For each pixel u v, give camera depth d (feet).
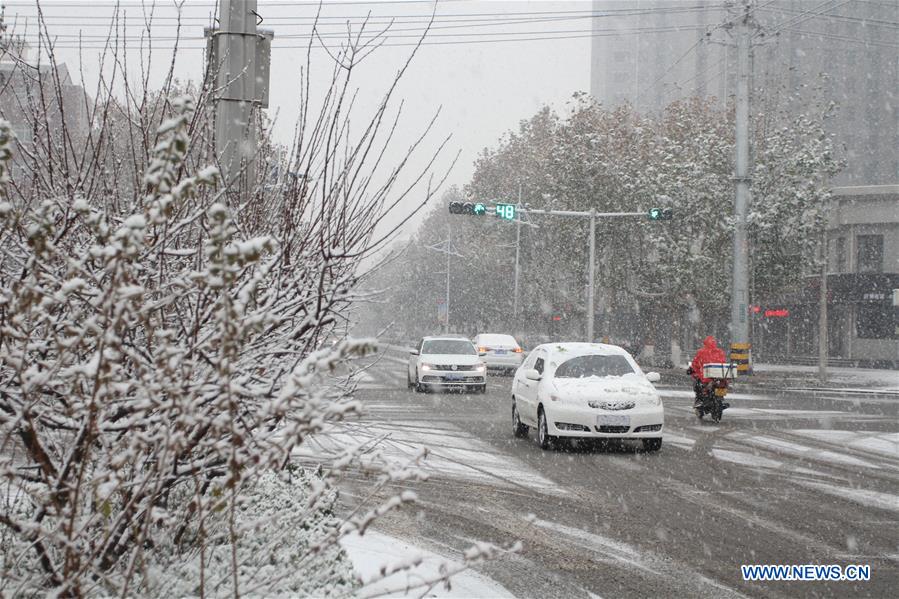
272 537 19.26
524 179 193.88
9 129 11.47
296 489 25.82
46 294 11.50
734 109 146.92
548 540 26.21
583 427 45.34
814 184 127.44
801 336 188.44
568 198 157.79
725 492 34.47
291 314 15.65
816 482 37.01
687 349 204.54
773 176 128.57
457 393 84.48
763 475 38.75
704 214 130.00
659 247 133.08
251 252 10.90
